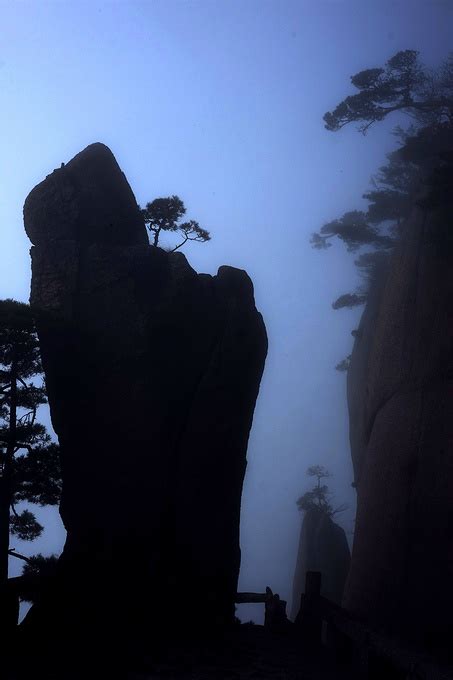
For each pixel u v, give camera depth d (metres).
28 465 26.08
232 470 28.83
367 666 25.00
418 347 43.47
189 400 28.64
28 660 21.80
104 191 29.34
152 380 27.39
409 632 36.91
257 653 25.69
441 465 39.19
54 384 27.31
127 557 26.30
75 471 27.00
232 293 30.58
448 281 43.50
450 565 36.81
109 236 29.02
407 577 38.66
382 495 42.03
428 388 41.88
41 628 24.52
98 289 27.97
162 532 27.00
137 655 23.11
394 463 41.84
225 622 27.66
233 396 29.20
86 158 29.45
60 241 28.20
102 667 21.50
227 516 28.45
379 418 45.22
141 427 27.11
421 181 47.12
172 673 21.78
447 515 37.94
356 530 44.81
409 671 22.00
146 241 30.62
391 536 40.38
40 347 27.22
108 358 27.52
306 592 31.55
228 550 28.25
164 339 28.05
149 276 28.17
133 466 26.92
